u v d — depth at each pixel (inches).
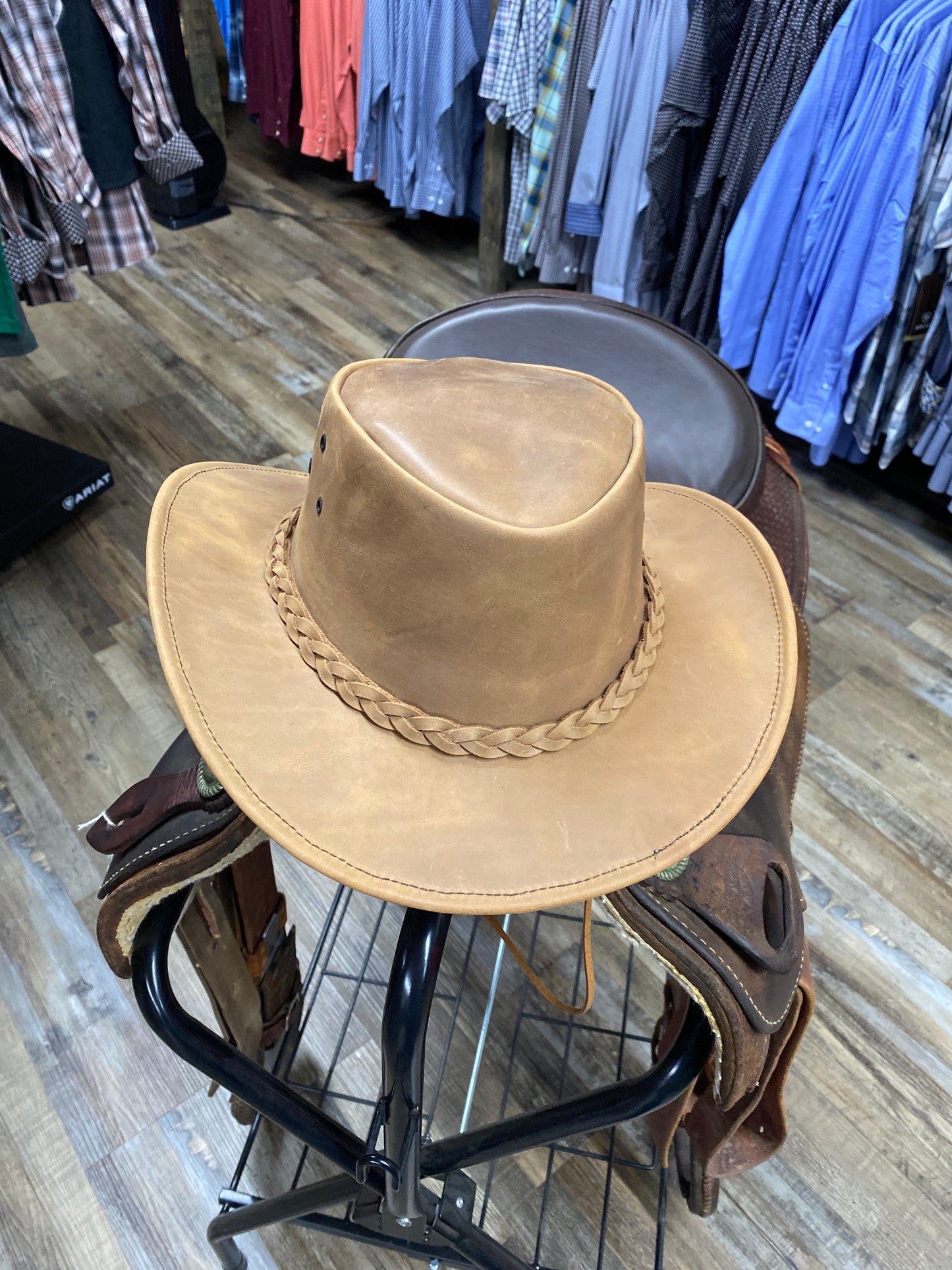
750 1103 26.3
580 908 53.9
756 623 23.5
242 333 98.5
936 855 56.7
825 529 79.8
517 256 100.3
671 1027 33.2
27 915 51.2
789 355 77.0
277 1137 43.8
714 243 76.8
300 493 26.1
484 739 19.0
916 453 75.2
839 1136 44.8
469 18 92.7
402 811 18.3
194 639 19.4
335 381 20.0
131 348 94.8
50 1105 44.3
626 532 18.6
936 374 70.7
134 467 80.7
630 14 73.2
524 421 18.8
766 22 65.2
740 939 21.6
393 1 91.6
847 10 60.3
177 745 29.0
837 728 63.6
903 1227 42.0
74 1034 46.8
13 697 62.0
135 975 25.5
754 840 24.5
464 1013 48.8
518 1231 41.3
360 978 44.5
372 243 117.3
